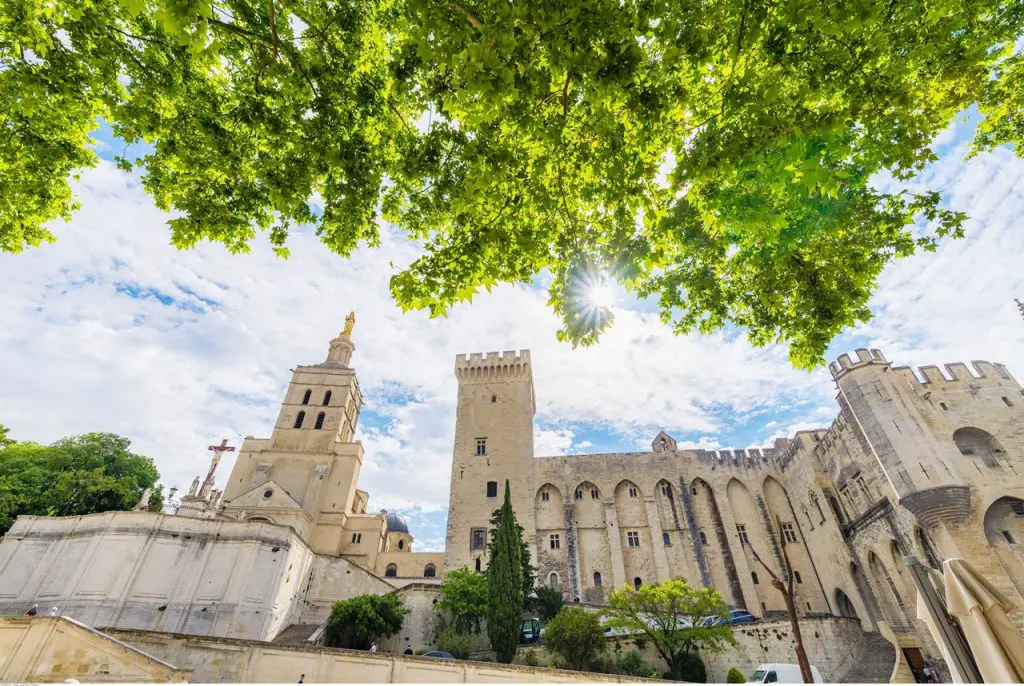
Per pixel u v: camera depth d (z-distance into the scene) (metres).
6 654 14.09
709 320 11.22
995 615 6.87
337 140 8.73
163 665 14.49
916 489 28.20
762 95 6.51
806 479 43.34
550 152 8.30
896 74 7.41
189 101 8.62
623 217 8.23
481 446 51.25
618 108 7.58
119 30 7.82
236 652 20.66
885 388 31.69
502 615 27.92
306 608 34.41
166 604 27.73
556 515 48.16
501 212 8.82
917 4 7.13
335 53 8.84
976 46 7.78
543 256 9.51
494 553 30.48
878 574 33.75
